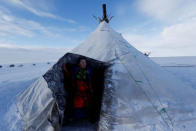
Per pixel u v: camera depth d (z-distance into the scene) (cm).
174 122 200
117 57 289
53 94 192
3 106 366
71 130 240
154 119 200
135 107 209
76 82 251
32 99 300
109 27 489
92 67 281
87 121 275
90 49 342
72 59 256
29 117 253
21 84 724
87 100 253
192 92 288
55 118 213
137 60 311
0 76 1130
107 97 219
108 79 241
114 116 198
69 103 267
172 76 340
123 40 414
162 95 238
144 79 256
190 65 1581
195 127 196
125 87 230
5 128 249
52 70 208
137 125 191
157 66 361
